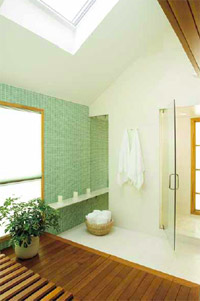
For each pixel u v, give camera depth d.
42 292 1.43
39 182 2.80
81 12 2.29
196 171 3.77
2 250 2.36
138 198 3.18
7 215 2.28
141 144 3.14
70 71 2.69
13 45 2.02
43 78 2.57
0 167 2.33
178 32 1.16
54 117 2.99
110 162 3.43
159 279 1.81
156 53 3.00
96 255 2.21
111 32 2.43
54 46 2.25
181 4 0.90
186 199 3.74
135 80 3.18
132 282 1.77
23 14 1.90
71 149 3.31
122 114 3.31
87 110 3.63
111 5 2.15
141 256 2.47
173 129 2.40
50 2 2.04
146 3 2.26
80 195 3.49
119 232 3.17
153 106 3.04
